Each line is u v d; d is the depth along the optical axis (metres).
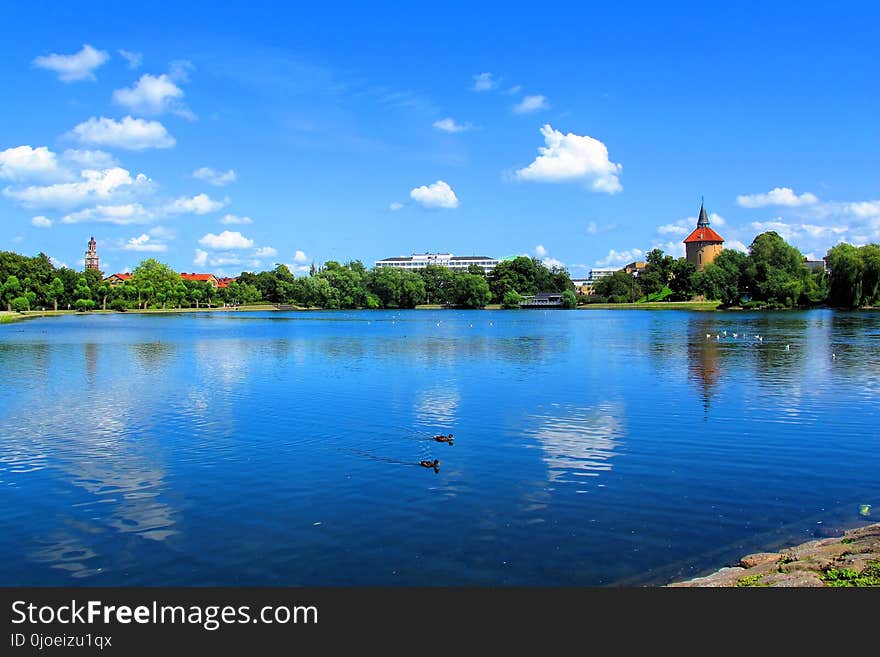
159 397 39.53
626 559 15.92
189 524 18.62
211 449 26.83
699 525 18.05
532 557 16.14
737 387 42.06
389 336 93.94
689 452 25.91
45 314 189.62
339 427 30.78
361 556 16.39
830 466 23.84
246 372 51.56
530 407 35.53
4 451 26.67
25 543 17.48
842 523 18.12
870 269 150.12
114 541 17.55
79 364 57.91
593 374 48.94
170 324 134.75
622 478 22.50
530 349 70.56
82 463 24.84
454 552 16.50
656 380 45.53
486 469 23.66
